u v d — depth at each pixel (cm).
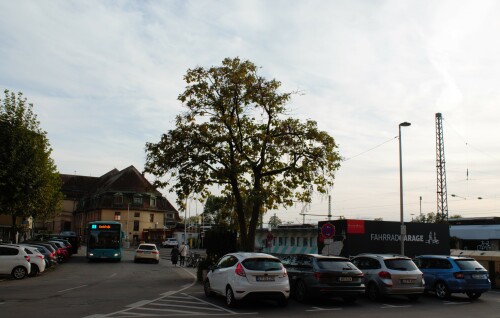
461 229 5597
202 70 2412
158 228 9162
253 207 2431
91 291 1738
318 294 1462
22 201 3059
